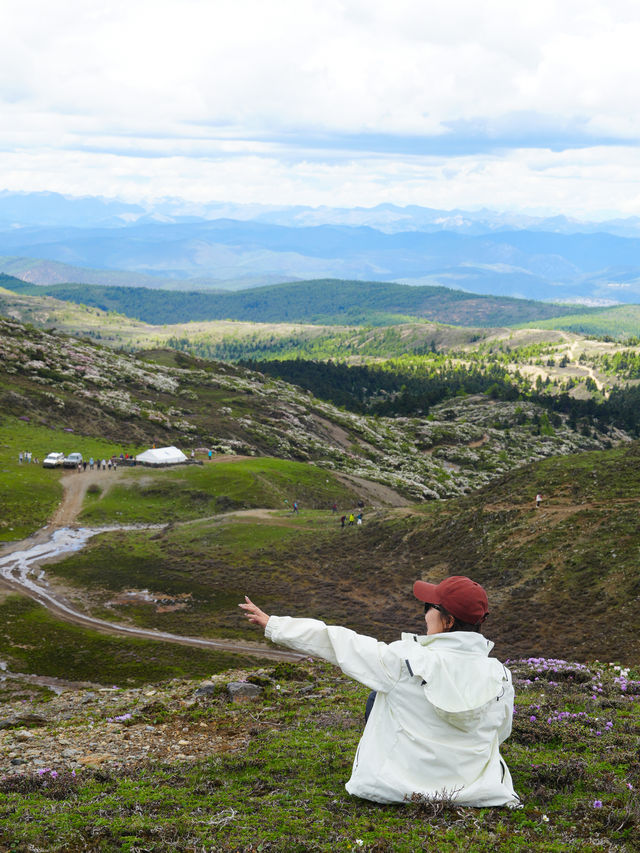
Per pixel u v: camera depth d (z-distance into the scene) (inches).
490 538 2255.2
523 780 283.3
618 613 1610.5
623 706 490.9
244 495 3627.0
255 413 6658.5
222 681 760.3
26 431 4520.2
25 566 2578.7
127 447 4682.6
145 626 2034.9
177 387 6939.0
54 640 1872.5
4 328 6742.1
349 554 2571.4
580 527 2080.5
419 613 2038.6
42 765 375.9
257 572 2502.5
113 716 576.1
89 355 6983.3
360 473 5305.1
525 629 1674.5
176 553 2733.8
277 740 387.2
